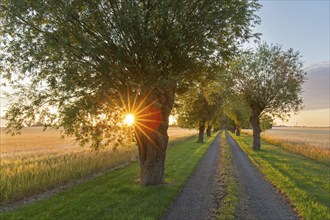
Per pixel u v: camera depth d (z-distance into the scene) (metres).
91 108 11.65
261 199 10.58
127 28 9.70
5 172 14.89
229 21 11.23
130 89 11.20
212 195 11.01
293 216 8.66
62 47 10.15
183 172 15.82
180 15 10.16
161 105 12.32
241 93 34.09
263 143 48.25
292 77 32.16
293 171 16.88
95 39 10.59
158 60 11.53
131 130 13.59
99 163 19.14
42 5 8.98
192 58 11.71
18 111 11.20
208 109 42.81
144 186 12.16
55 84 10.66
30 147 38.75
